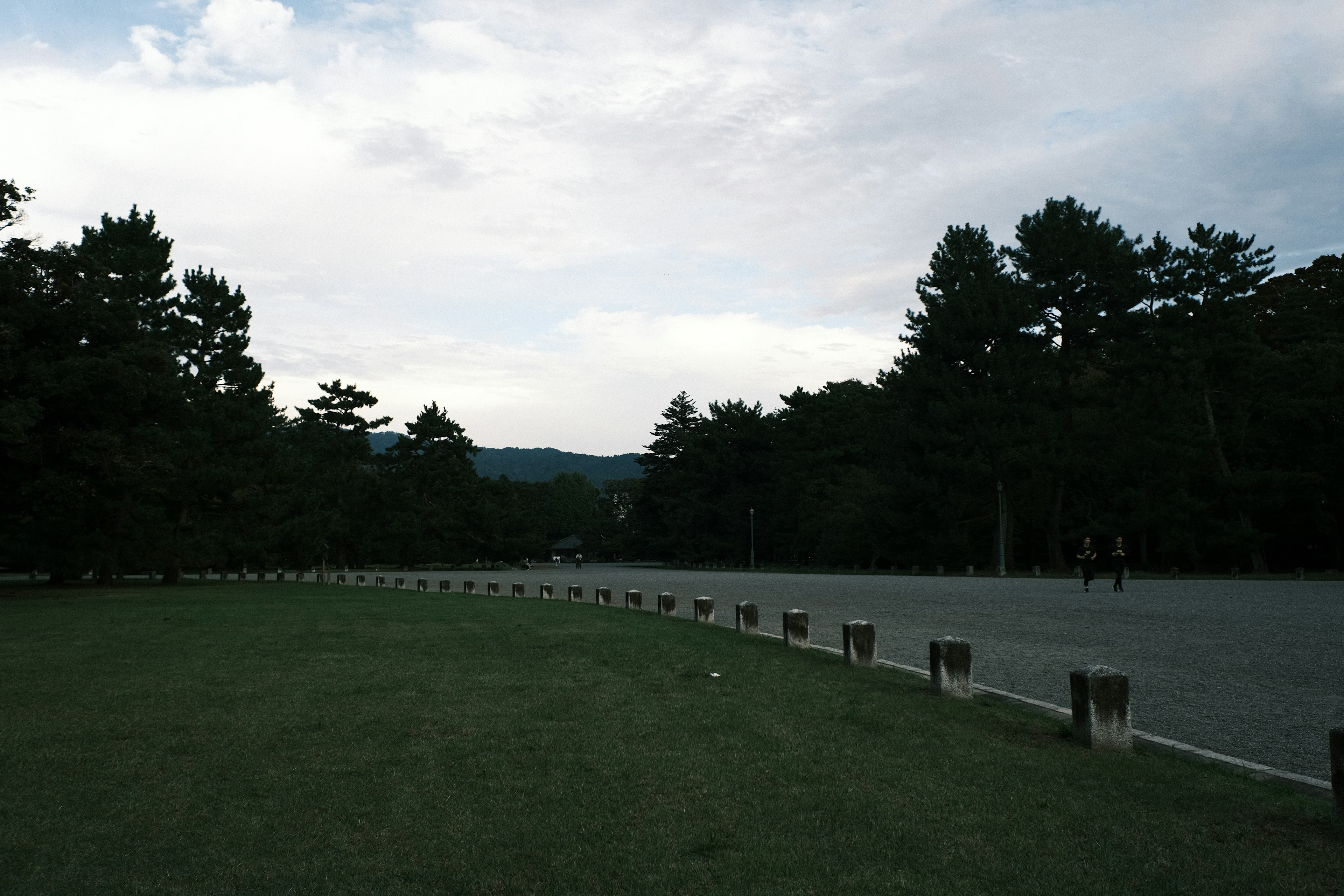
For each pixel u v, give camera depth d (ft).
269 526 156.97
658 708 31.22
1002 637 58.75
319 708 31.27
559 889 15.70
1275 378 175.01
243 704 32.14
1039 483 201.16
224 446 147.54
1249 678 40.70
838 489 268.41
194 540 141.49
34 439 102.94
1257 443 177.27
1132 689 37.81
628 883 15.93
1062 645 53.78
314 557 177.47
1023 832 18.47
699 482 352.49
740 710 30.91
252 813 19.75
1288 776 23.22
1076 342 200.13
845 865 16.74
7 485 109.09
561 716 29.76
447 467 328.29
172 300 148.15
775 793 21.12
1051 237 189.06
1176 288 170.71
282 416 178.29
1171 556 198.29
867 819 19.24
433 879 16.12
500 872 16.44
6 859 17.10
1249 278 166.91
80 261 110.11
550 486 596.29
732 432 343.67
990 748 25.54
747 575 219.41
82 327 109.81
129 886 15.84
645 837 18.20
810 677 38.37
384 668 41.11
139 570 162.30
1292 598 94.79
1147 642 55.11
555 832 18.52
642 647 49.16
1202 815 19.58
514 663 42.60
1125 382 191.52
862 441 296.51
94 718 29.66
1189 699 35.45
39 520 128.67
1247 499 165.37
